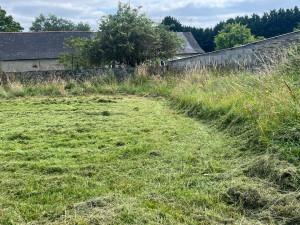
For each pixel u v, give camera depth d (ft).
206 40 142.72
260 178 11.16
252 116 16.65
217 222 8.61
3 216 9.18
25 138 17.78
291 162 11.65
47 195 10.48
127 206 9.28
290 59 24.72
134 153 14.61
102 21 51.78
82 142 16.55
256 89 20.36
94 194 10.50
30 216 9.21
